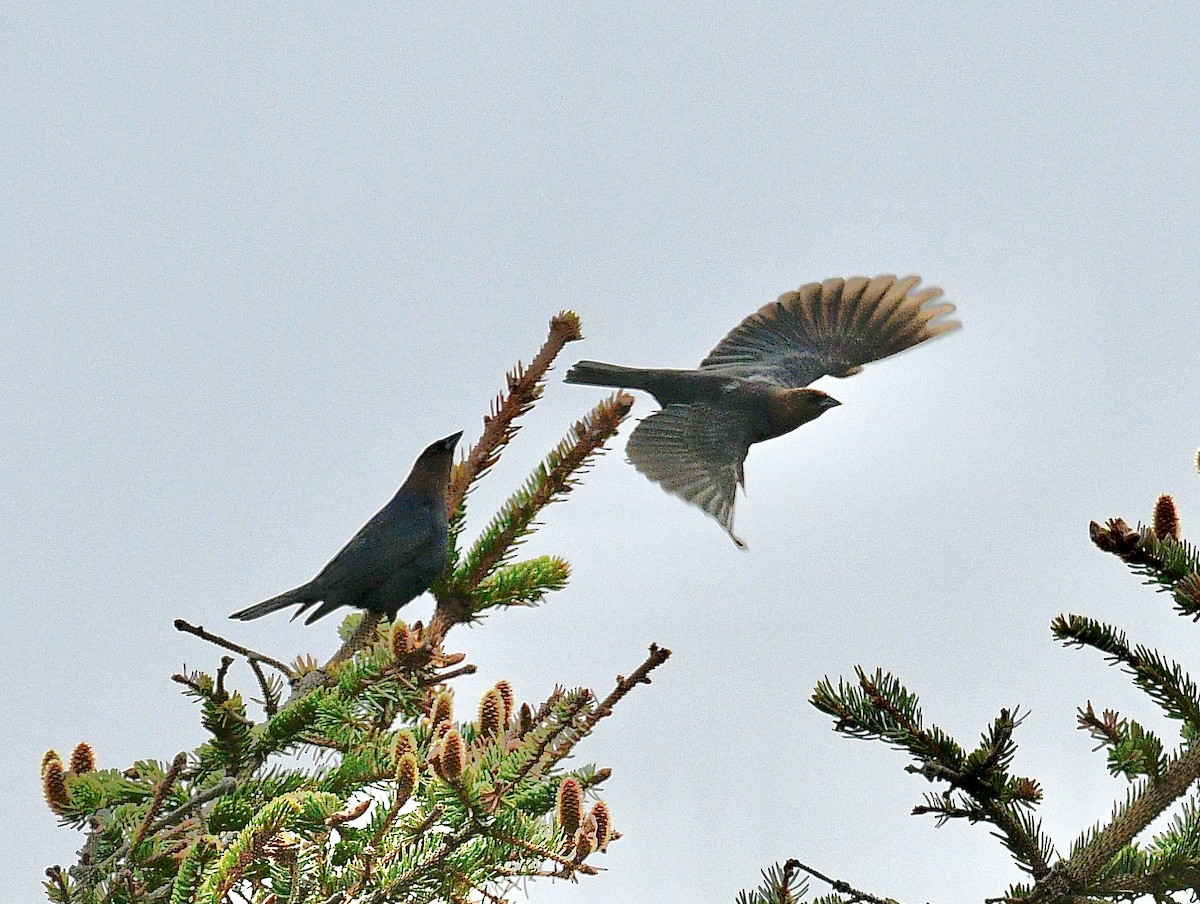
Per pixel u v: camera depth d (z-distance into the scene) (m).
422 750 11.43
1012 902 8.70
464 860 10.37
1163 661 8.84
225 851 10.11
